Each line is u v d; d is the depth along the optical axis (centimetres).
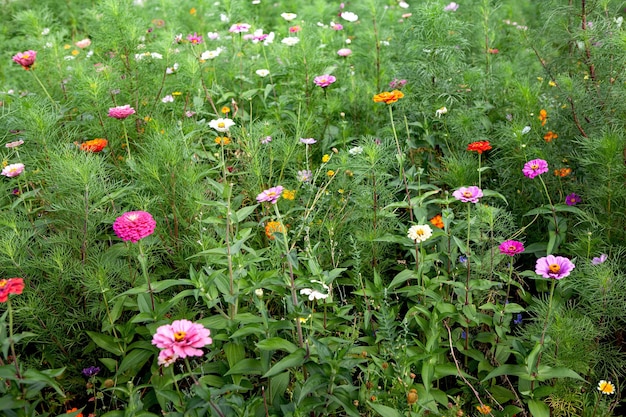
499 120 492
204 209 366
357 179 376
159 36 652
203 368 294
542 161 367
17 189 409
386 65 579
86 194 335
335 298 379
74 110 502
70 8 831
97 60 562
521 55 595
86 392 330
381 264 379
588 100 405
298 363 263
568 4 468
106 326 307
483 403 314
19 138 445
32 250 345
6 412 251
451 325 339
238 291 292
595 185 379
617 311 317
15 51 720
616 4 442
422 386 294
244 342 308
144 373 338
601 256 330
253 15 820
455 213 411
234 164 432
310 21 743
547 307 321
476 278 352
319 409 273
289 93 538
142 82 491
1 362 275
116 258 349
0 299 232
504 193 423
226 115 483
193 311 339
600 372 329
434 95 473
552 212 372
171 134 400
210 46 661
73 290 339
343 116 486
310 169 461
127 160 385
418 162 462
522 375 286
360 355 314
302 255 340
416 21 492
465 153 441
